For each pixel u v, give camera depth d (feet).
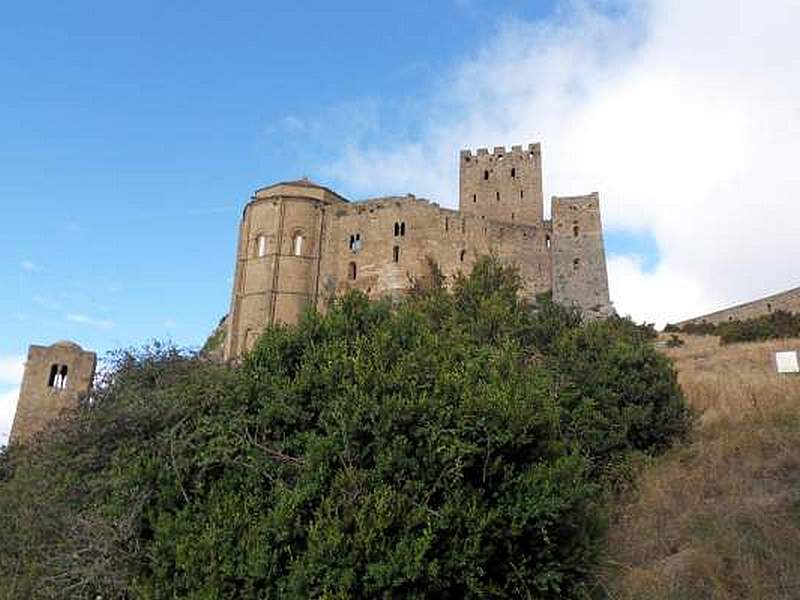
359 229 237.66
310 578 27.76
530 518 31.01
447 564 29.07
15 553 40.42
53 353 206.18
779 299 189.67
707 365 107.45
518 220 268.82
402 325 44.39
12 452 55.21
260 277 230.68
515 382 37.45
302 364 40.16
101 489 38.63
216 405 39.93
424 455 31.42
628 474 52.01
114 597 32.99
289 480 34.01
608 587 33.60
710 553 34.42
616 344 67.72
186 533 31.45
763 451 47.60
